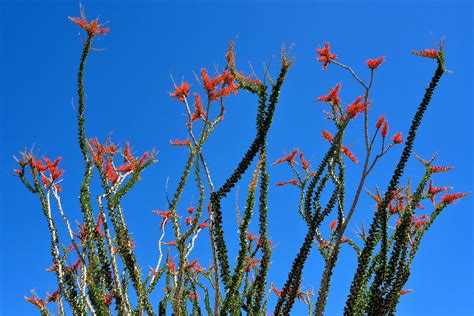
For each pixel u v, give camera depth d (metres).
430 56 5.33
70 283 5.97
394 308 5.56
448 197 5.54
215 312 5.35
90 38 5.70
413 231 5.65
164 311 5.83
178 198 5.50
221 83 5.29
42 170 6.04
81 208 5.71
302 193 5.83
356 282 5.37
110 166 5.80
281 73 5.36
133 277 5.72
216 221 5.39
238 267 5.44
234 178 5.36
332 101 5.64
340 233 5.32
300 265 5.49
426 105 5.32
